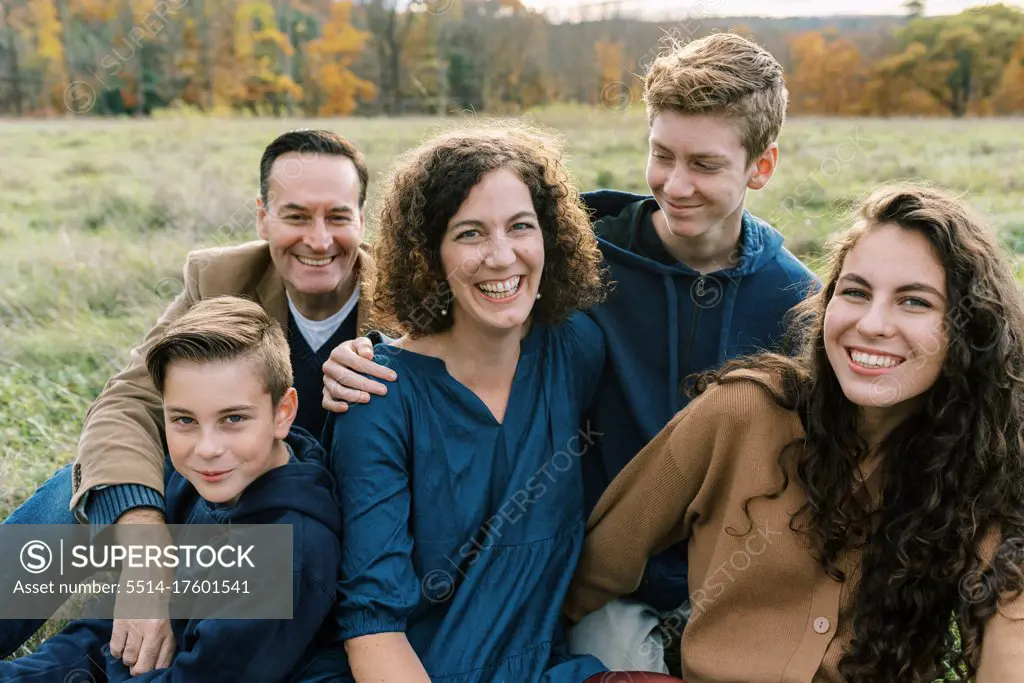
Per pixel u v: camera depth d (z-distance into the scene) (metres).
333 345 3.07
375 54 29.44
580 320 2.75
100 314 5.37
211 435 2.29
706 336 2.94
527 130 2.63
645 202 3.03
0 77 23.78
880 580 2.21
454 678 2.32
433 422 2.42
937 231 2.06
